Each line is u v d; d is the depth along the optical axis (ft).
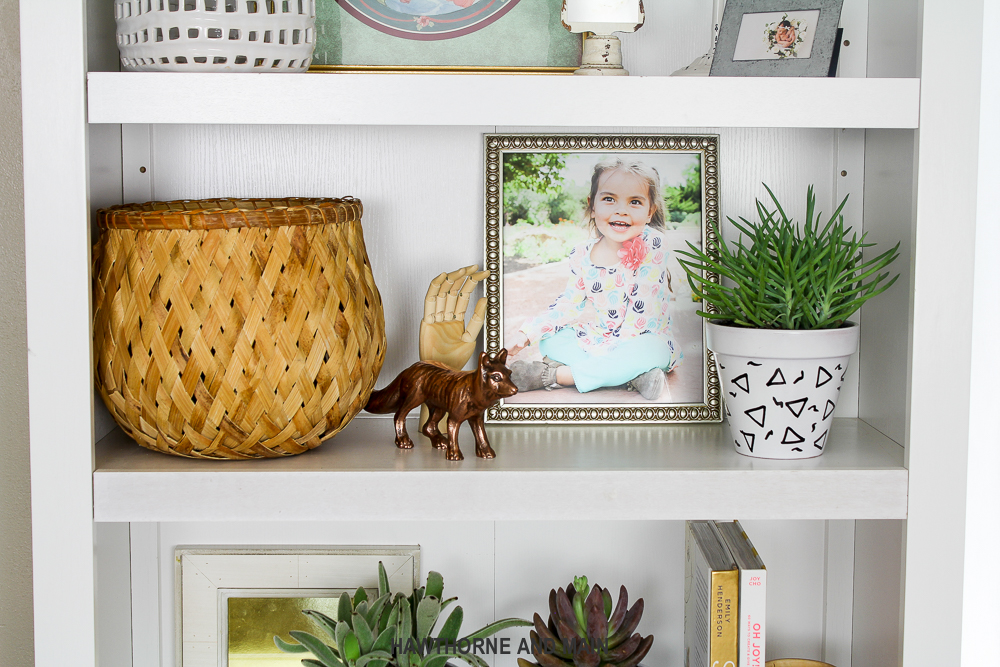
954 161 2.53
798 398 2.65
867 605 3.18
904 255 2.82
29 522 3.35
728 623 2.82
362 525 3.36
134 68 2.62
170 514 2.57
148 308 2.48
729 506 2.63
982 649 3.27
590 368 3.20
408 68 3.07
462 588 3.41
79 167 2.43
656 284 3.21
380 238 3.29
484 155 3.18
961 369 2.59
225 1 2.59
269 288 2.48
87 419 2.51
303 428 2.60
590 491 2.61
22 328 3.28
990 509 3.22
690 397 3.22
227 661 3.36
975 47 2.49
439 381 2.75
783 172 3.29
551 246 3.20
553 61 3.10
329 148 3.25
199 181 3.23
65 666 2.59
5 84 3.18
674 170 3.20
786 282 2.60
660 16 3.22
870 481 2.63
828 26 2.78
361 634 2.81
